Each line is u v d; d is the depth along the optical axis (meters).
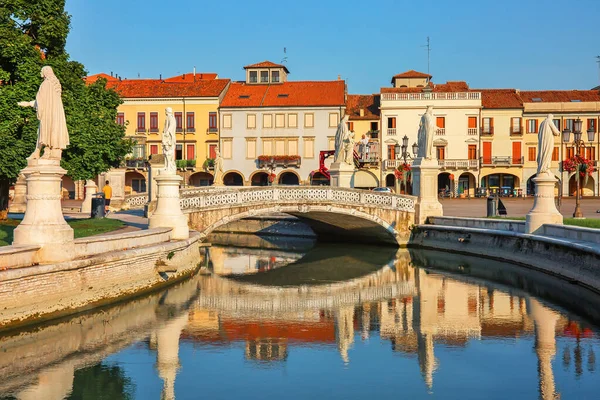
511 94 72.25
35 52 25.09
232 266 31.41
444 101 69.25
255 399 12.66
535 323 18.72
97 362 14.95
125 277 19.95
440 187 70.75
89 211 38.59
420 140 38.00
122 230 25.38
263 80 74.56
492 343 16.73
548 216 27.06
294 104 69.44
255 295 23.61
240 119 70.12
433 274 27.89
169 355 15.59
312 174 69.50
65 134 16.97
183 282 24.81
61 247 16.72
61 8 26.86
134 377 13.93
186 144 70.69
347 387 13.42
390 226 36.91
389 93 69.50
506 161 69.31
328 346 16.62
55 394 12.88
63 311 16.80
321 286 25.73
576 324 18.50
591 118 68.69
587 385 13.49
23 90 24.23
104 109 37.22
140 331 17.75
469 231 32.75
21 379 13.76
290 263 32.56
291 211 34.72
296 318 19.92
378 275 28.25
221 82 72.88
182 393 12.98
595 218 32.75
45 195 16.69
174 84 72.56
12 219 27.52
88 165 29.47
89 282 18.05
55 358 15.21
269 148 70.06
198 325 18.64
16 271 15.14
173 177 24.78
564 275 24.19
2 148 23.36
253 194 33.31
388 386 13.48
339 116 69.38
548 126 27.08
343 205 35.53
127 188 70.50
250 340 17.16
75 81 28.56
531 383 13.64
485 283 25.28
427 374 14.25
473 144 69.44
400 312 20.67
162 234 23.30
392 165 68.88
